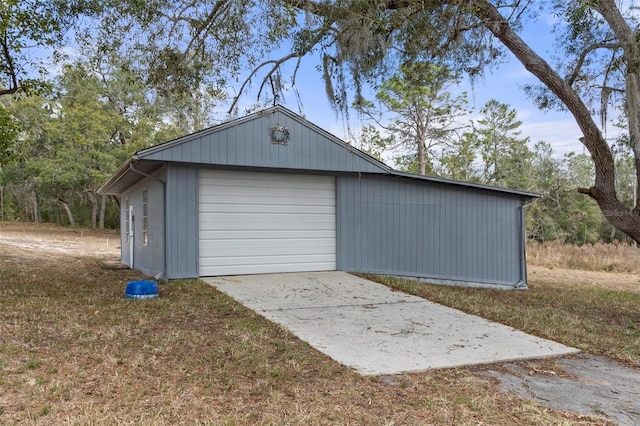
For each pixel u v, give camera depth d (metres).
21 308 6.00
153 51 7.48
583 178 31.77
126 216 13.51
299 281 9.07
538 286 12.05
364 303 7.46
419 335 5.66
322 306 7.11
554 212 31.88
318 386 3.80
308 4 6.24
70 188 28.06
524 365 4.73
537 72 7.59
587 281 13.42
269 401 3.43
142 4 6.81
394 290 8.70
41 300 6.67
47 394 3.32
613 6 7.29
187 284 8.43
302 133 9.76
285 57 6.96
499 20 7.27
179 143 8.66
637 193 7.55
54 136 23.83
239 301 7.15
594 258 17.75
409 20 6.56
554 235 30.53
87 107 24.09
